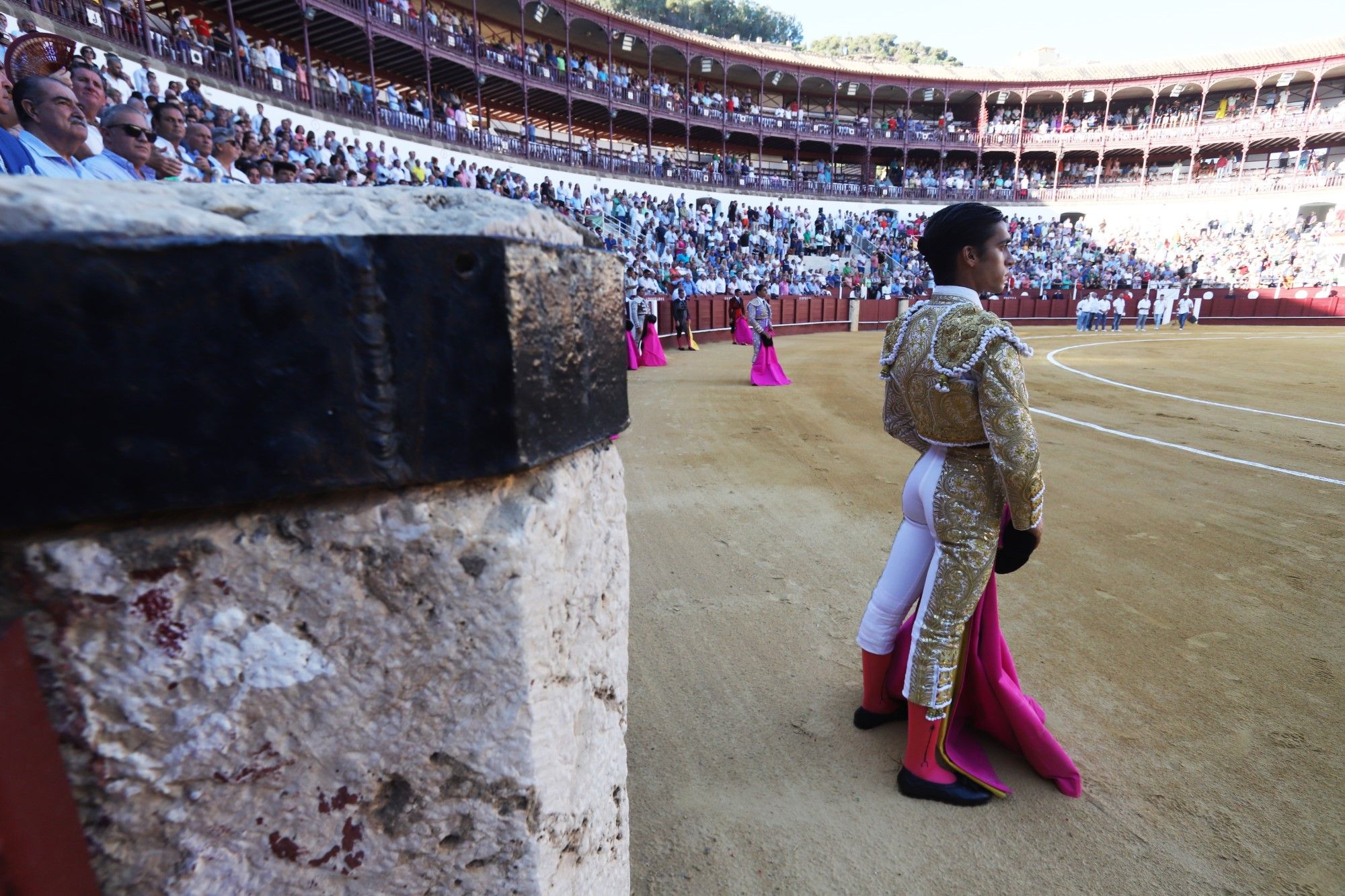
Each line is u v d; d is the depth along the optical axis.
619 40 29.14
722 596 3.21
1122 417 7.94
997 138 37.38
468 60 21.97
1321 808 1.88
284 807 0.68
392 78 23.33
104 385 0.52
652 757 2.10
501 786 0.76
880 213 34.12
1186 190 34.56
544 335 0.72
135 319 0.52
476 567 0.69
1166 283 27.67
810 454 6.12
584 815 0.94
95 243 0.49
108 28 10.78
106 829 0.62
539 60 25.00
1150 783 1.98
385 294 0.59
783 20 73.31
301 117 15.25
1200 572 3.48
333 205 0.66
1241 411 8.32
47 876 0.53
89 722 0.59
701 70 32.00
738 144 35.88
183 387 0.54
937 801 1.90
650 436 6.85
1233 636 2.83
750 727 2.25
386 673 0.69
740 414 8.05
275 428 0.58
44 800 0.53
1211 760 2.07
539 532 0.73
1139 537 3.99
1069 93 37.53
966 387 1.68
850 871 1.68
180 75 12.17
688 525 4.22
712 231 26.70
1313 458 5.96
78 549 0.56
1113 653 2.69
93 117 3.43
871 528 4.17
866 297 26.94
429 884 0.76
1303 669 2.58
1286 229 31.83
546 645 0.77
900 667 2.17
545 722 0.78
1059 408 8.54
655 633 2.86
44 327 0.49
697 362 14.03
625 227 22.59
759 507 4.58
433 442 0.64
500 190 19.05
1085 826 1.82
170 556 0.59
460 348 0.63
